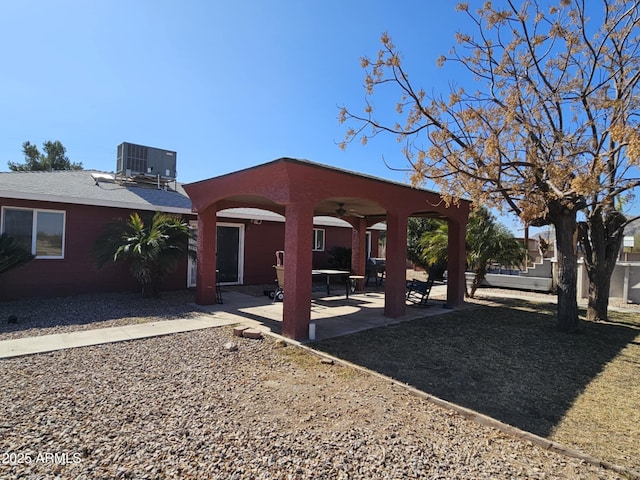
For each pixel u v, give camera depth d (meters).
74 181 11.73
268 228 14.24
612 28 6.74
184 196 13.25
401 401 3.90
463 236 10.15
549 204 7.17
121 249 8.89
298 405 3.70
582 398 4.19
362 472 2.62
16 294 9.20
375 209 10.91
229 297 10.48
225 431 3.13
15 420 3.20
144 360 4.91
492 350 5.96
